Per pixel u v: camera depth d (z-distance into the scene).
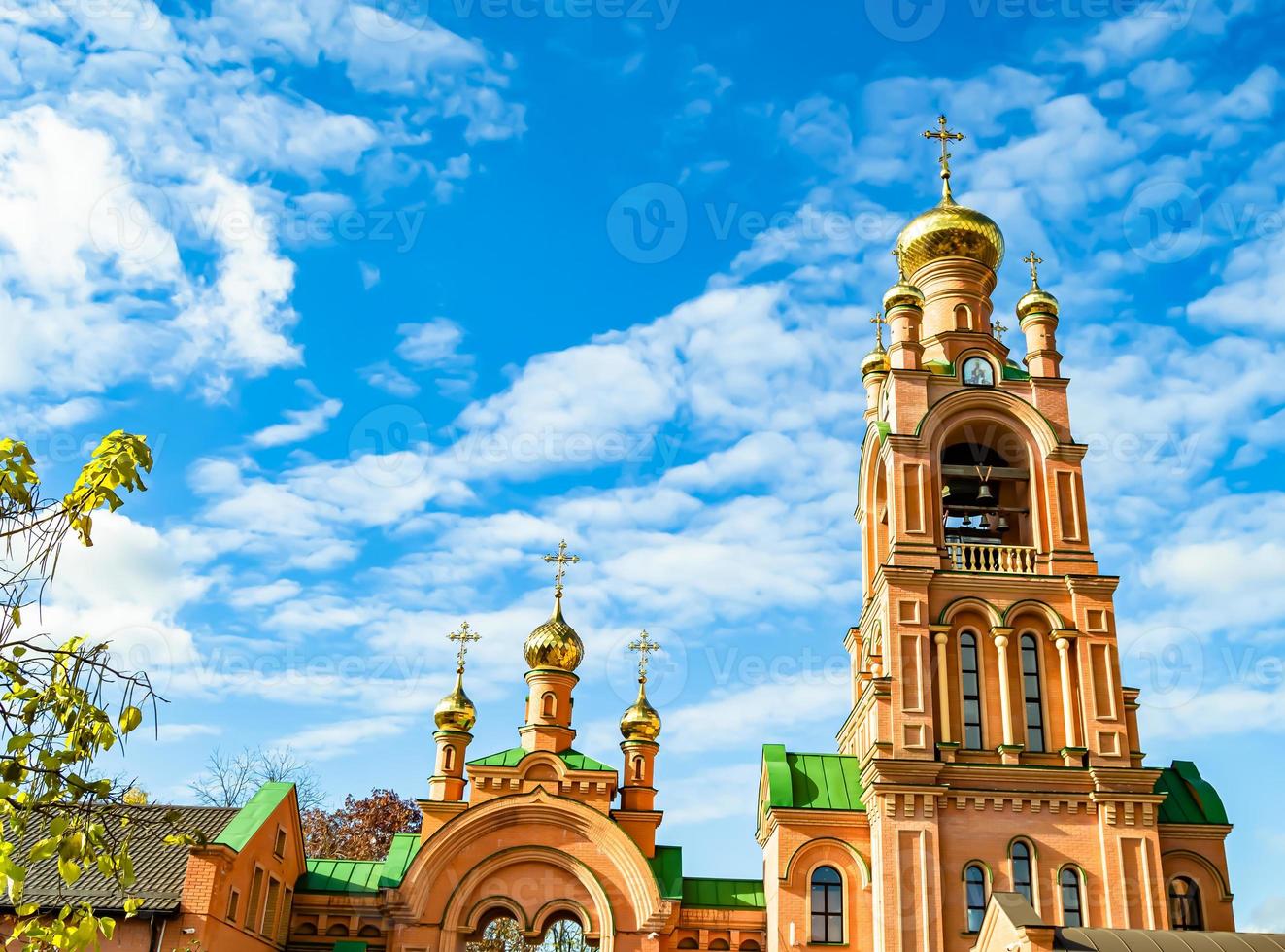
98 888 32.72
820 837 39.06
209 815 39.12
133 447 10.71
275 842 39.31
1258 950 28.30
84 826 9.82
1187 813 39.47
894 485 40.94
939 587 39.97
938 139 48.88
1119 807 37.22
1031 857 36.72
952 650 39.44
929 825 36.62
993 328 46.88
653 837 41.72
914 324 44.03
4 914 31.91
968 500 43.78
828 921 38.16
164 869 34.50
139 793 11.24
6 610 10.07
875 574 44.34
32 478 10.29
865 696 40.06
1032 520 41.28
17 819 9.78
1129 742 39.66
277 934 39.66
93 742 9.91
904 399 42.38
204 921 32.81
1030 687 39.25
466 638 46.03
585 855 40.72
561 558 47.59
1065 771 37.50
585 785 41.53
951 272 46.19
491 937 66.62
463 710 44.22
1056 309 44.41
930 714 38.03
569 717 45.03
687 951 40.50
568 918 40.75
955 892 36.19
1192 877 38.50
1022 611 39.84
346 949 39.78
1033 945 28.08
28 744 9.70
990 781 37.47
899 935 35.38
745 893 42.09
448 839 40.44
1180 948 28.22
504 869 40.69
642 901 39.88
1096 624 39.50
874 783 37.03
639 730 43.88
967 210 46.81
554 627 45.78
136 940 32.56
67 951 10.15
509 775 41.59
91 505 10.47
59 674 10.07
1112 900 36.09
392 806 68.25
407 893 39.84
